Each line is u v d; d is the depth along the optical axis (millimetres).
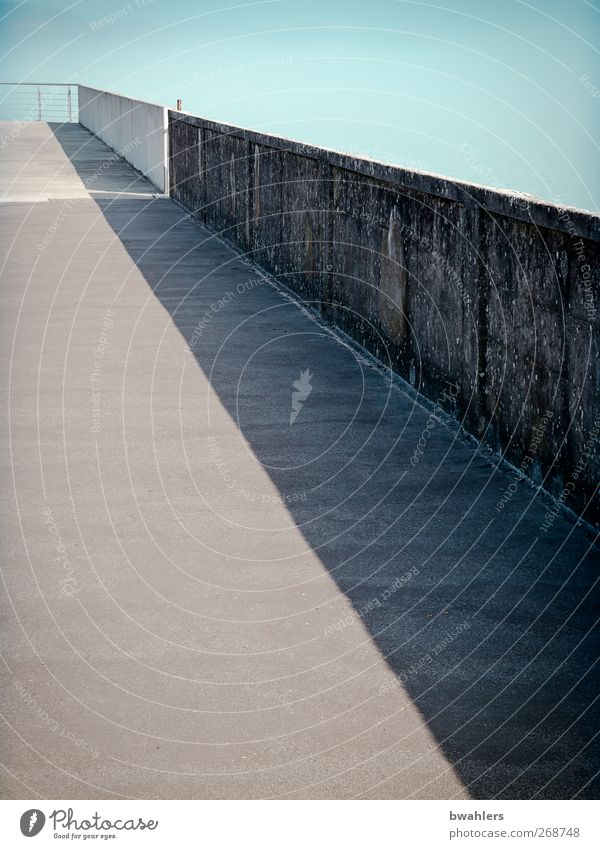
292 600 4594
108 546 5152
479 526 5367
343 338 9523
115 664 4059
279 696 3842
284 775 3389
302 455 6465
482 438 6641
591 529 5281
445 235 7105
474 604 4547
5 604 4551
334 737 3588
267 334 9680
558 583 4738
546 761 3459
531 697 3834
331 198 9828
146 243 14891
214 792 3311
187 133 18109
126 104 26344
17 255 13914
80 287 11906
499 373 6355
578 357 5328
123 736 3594
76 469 6227
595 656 4113
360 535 5273
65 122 44375
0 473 6156
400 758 3475
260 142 12484
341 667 4039
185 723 3670
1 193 20109
